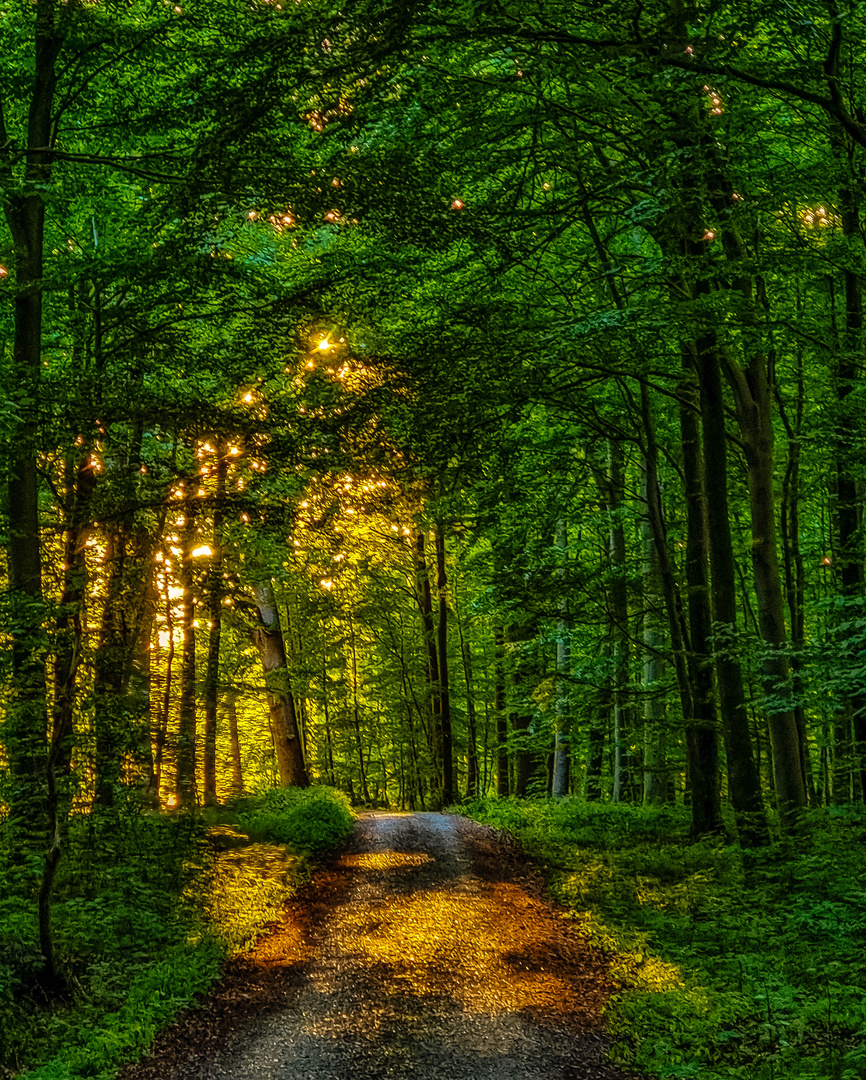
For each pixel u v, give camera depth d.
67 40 12.76
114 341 13.78
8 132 14.57
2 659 9.84
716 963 9.35
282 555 16.50
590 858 15.07
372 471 12.62
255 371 13.67
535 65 11.23
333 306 13.95
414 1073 6.80
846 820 13.67
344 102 10.75
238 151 11.29
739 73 8.52
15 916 9.52
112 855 11.98
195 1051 7.30
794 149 14.41
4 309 13.94
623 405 17.52
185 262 12.40
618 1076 6.76
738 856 13.33
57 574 11.72
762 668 14.04
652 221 12.47
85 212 14.90
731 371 14.90
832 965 8.69
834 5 8.29
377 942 10.57
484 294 14.78
